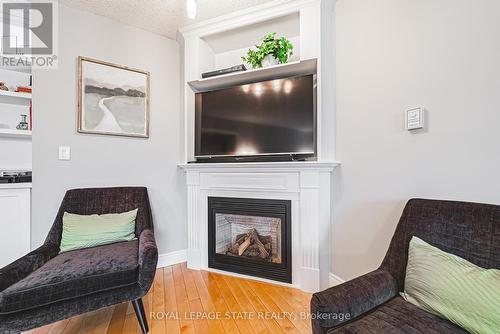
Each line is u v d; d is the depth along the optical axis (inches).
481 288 35.2
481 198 47.9
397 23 63.1
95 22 90.3
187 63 102.7
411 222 50.7
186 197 109.9
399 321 37.8
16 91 82.6
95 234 73.0
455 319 36.1
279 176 87.2
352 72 75.2
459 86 51.0
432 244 46.3
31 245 79.2
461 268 38.9
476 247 41.3
